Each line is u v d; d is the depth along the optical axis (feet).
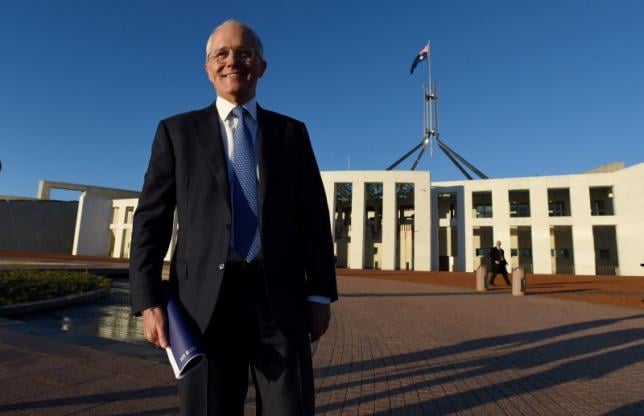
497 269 60.18
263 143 5.80
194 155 5.67
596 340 21.52
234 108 5.93
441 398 12.36
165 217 5.73
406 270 140.97
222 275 5.14
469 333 23.07
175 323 4.98
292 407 5.20
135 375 12.56
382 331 23.02
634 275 119.96
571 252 147.64
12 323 19.22
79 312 27.48
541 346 19.93
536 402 12.19
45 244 190.49
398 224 157.48
